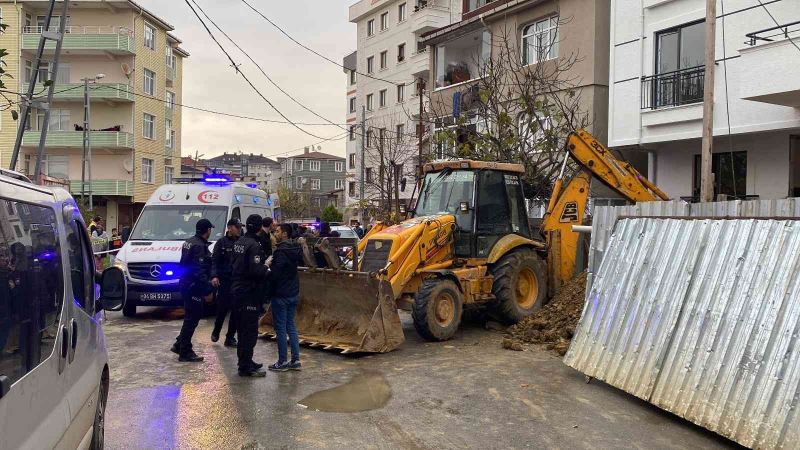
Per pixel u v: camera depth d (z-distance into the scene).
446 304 9.47
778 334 4.88
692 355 5.70
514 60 20.58
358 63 45.00
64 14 12.10
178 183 14.57
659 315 6.32
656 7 16.61
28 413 2.82
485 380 7.23
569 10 20.00
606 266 7.59
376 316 8.60
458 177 10.63
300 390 6.90
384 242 9.46
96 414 4.54
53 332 3.35
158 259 11.60
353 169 48.34
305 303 9.69
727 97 14.76
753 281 5.32
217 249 9.05
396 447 5.26
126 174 40.81
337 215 39.19
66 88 38.41
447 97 24.67
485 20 23.70
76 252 4.21
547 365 7.91
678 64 16.17
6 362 2.62
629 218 7.55
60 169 40.53
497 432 5.59
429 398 6.59
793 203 6.84
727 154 15.85
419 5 38.44
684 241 6.40
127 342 9.49
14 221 2.96
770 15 13.91
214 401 6.48
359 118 44.66
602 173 11.01
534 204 16.14
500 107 18.31
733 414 5.04
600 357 7.00
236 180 16.42
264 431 5.62
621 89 17.56
